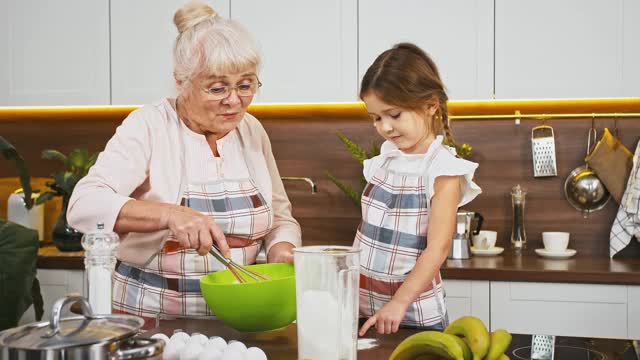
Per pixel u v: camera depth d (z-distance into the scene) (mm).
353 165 2818
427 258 1420
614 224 2568
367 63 2531
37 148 2971
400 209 1558
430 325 1516
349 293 991
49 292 2506
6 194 3000
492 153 2742
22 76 2693
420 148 1586
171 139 1464
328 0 2549
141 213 1253
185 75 1358
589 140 2668
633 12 2389
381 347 1164
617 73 2404
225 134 1526
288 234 1588
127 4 2635
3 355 743
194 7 1406
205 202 1454
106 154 1415
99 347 742
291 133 2846
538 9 2436
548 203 2713
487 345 886
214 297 1164
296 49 2566
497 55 2461
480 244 2605
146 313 1432
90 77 2662
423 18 2496
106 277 1068
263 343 1189
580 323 2230
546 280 2238
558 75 2434
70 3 2664
